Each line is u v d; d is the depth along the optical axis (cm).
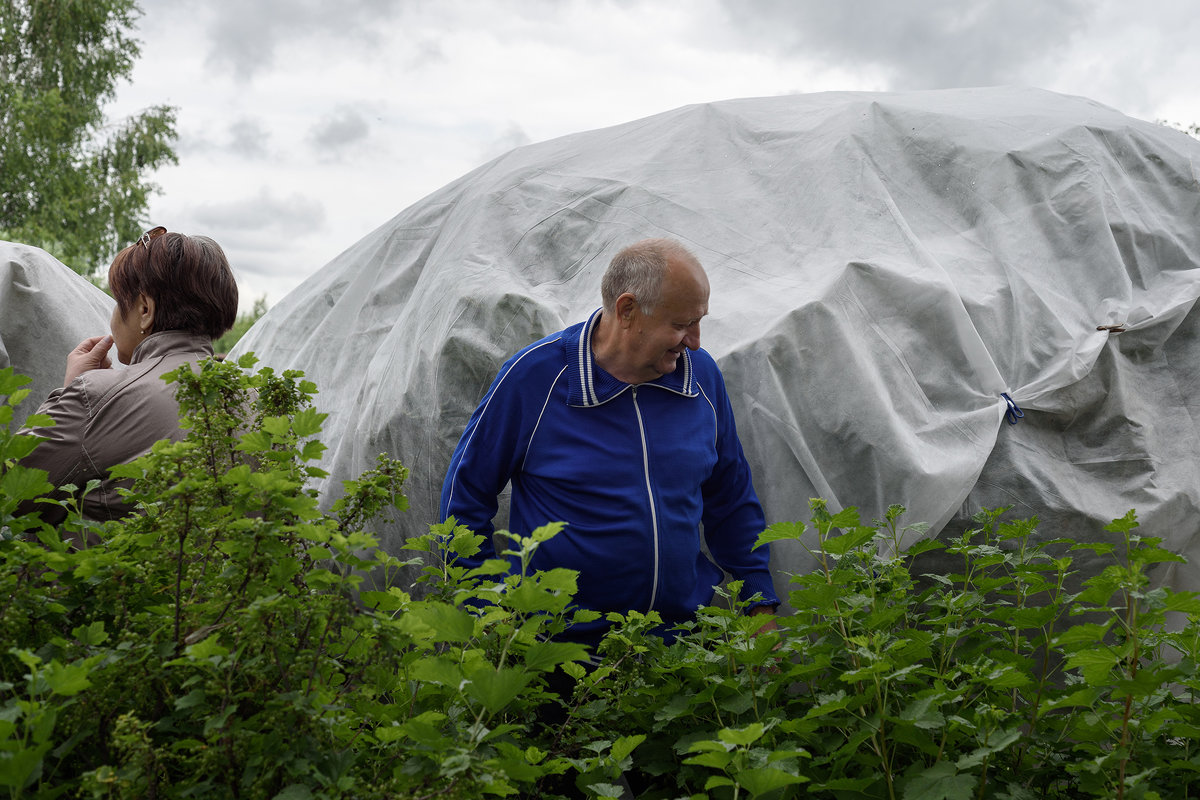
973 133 321
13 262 340
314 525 133
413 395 303
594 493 226
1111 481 273
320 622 131
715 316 286
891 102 339
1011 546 264
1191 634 168
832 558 260
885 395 267
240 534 127
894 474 261
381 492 148
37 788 124
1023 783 166
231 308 236
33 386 338
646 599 227
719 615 185
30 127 1825
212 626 126
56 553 138
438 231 362
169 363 223
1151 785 156
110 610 140
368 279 366
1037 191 306
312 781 122
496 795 142
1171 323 284
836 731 164
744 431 270
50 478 211
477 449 235
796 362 270
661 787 181
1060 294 289
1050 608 173
